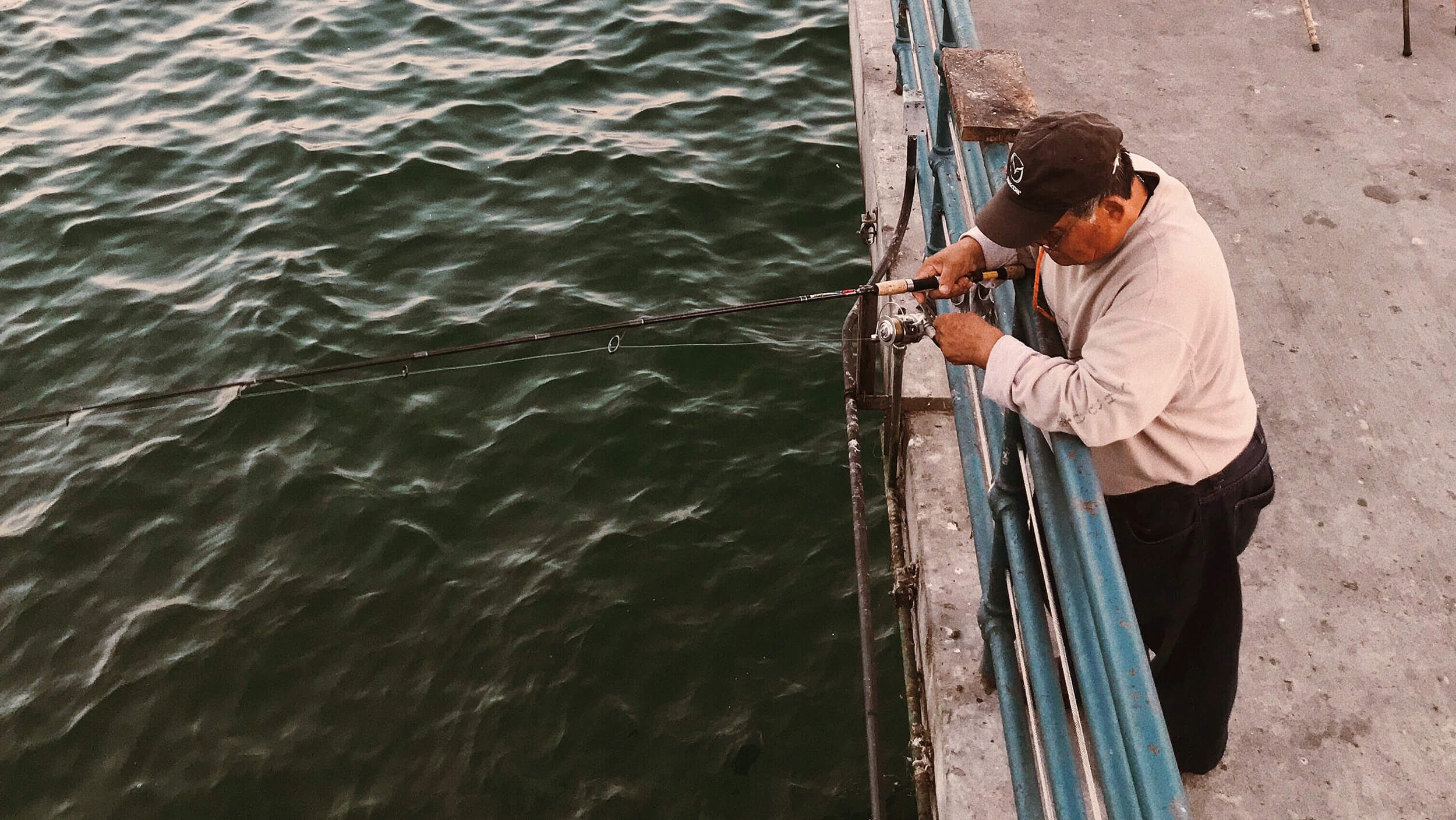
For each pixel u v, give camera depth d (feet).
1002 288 7.47
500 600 16.58
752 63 28.35
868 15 20.16
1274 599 9.18
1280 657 8.76
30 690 15.69
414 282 21.91
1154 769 4.41
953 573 10.19
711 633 16.16
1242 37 15.99
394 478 18.29
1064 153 5.14
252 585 16.83
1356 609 9.06
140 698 15.53
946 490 11.09
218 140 26.09
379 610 16.51
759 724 15.08
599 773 14.64
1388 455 10.25
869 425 19.16
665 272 21.99
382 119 26.50
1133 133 14.17
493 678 15.66
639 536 17.43
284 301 21.42
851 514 17.74
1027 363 5.59
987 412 7.82
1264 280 12.02
